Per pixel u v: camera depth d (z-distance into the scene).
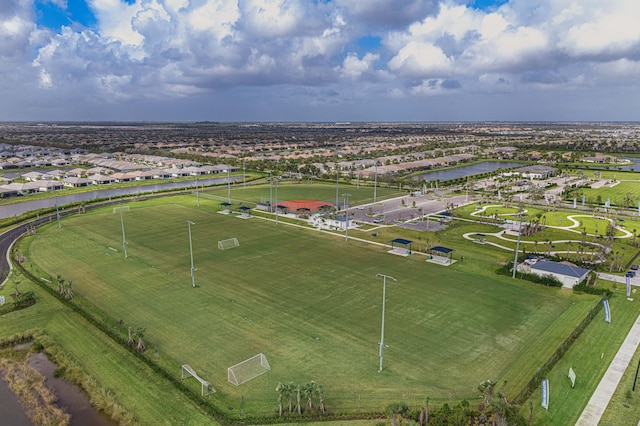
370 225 109.69
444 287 67.62
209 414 38.41
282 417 37.94
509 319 56.56
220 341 50.66
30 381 44.66
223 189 167.62
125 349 49.06
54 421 38.62
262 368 45.03
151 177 197.50
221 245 89.56
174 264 77.50
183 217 117.44
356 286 67.69
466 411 37.19
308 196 151.88
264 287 67.06
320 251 86.62
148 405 39.72
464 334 52.47
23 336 52.75
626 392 41.06
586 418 37.62
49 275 71.94
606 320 55.47
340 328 53.91
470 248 89.25
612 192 154.00
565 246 90.50
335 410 38.88
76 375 45.03
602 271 74.62
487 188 163.62
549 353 48.03
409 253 85.38
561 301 62.62
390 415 36.19
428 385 42.34
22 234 99.06
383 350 48.72
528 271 72.62
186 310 58.75
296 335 52.12
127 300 61.94
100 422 38.53
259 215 121.12
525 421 36.91
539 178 189.25
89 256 82.06
